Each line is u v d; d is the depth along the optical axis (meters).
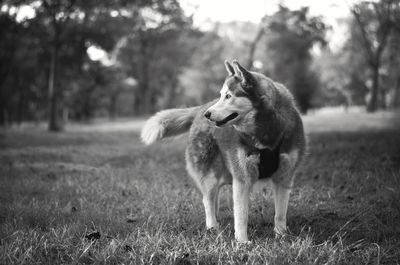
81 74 37.50
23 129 25.64
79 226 4.74
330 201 5.75
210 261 3.76
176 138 5.72
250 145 4.34
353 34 41.53
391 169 7.07
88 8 23.94
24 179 7.53
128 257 3.79
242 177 4.45
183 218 5.22
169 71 51.88
